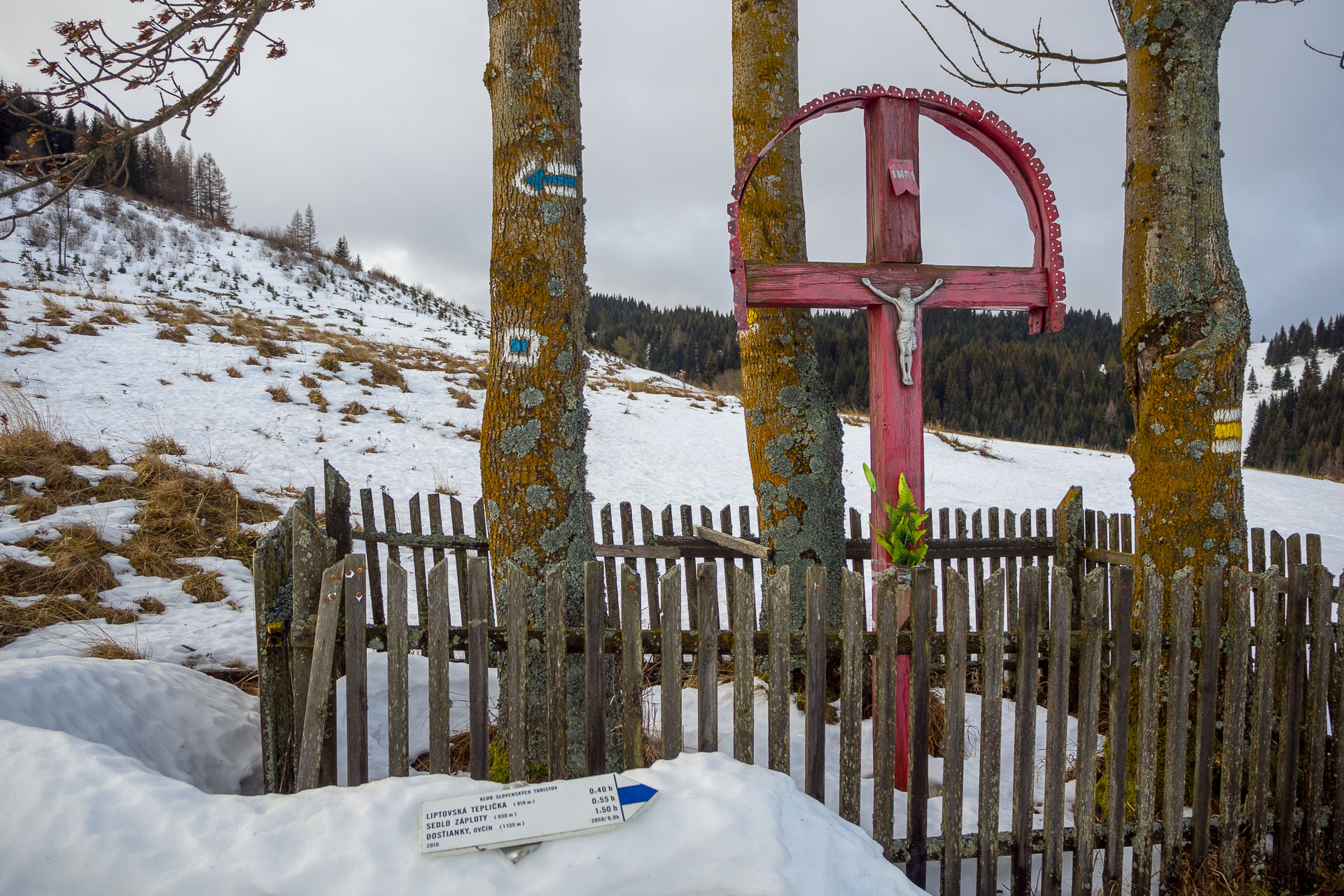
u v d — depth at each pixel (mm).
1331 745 3438
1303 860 3355
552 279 3455
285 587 2980
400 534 4754
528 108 3445
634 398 25016
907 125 3844
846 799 2865
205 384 15766
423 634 2742
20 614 5145
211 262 47969
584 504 3586
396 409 17062
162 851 2250
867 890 2463
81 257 41312
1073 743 4305
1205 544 3742
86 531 6742
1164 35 3814
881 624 2883
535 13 3441
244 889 2191
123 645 4828
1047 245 3953
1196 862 3184
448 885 2248
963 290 3895
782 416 5195
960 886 3111
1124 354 4062
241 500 8812
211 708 3658
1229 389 3760
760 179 5453
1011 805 3678
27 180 3775
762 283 3752
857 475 16953
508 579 2738
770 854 2383
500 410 3463
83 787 2371
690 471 16422
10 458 8133
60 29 3527
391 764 2709
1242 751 3459
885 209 3852
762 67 5434
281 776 2885
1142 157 3912
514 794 2467
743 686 2818
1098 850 3355
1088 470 22344
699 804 2502
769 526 5207
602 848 2379
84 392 13484
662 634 2771
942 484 17984
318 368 18875
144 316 22031
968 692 5180
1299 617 3295
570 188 3520
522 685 2713
